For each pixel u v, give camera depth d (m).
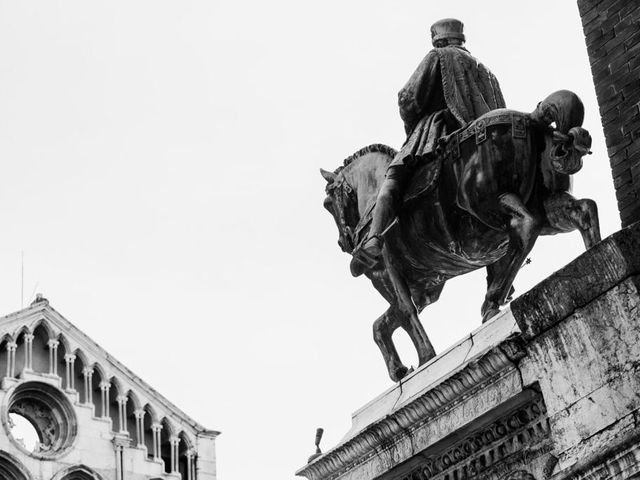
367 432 13.64
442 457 12.93
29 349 58.03
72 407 58.44
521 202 14.34
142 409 60.69
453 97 15.52
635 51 12.51
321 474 14.34
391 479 13.45
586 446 10.65
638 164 12.25
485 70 15.95
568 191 14.46
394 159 15.77
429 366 13.84
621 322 10.58
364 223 16.17
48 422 58.34
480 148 14.77
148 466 59.72
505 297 14.35
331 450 14.16
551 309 11.09
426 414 12.99
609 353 10.65
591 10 13.03
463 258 15.29
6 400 56.72
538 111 14.48
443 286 16.16
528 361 11.79
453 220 15.17
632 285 10.53
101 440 59.03
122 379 60.66
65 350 59.34
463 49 16.30
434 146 15.31
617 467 10.24
